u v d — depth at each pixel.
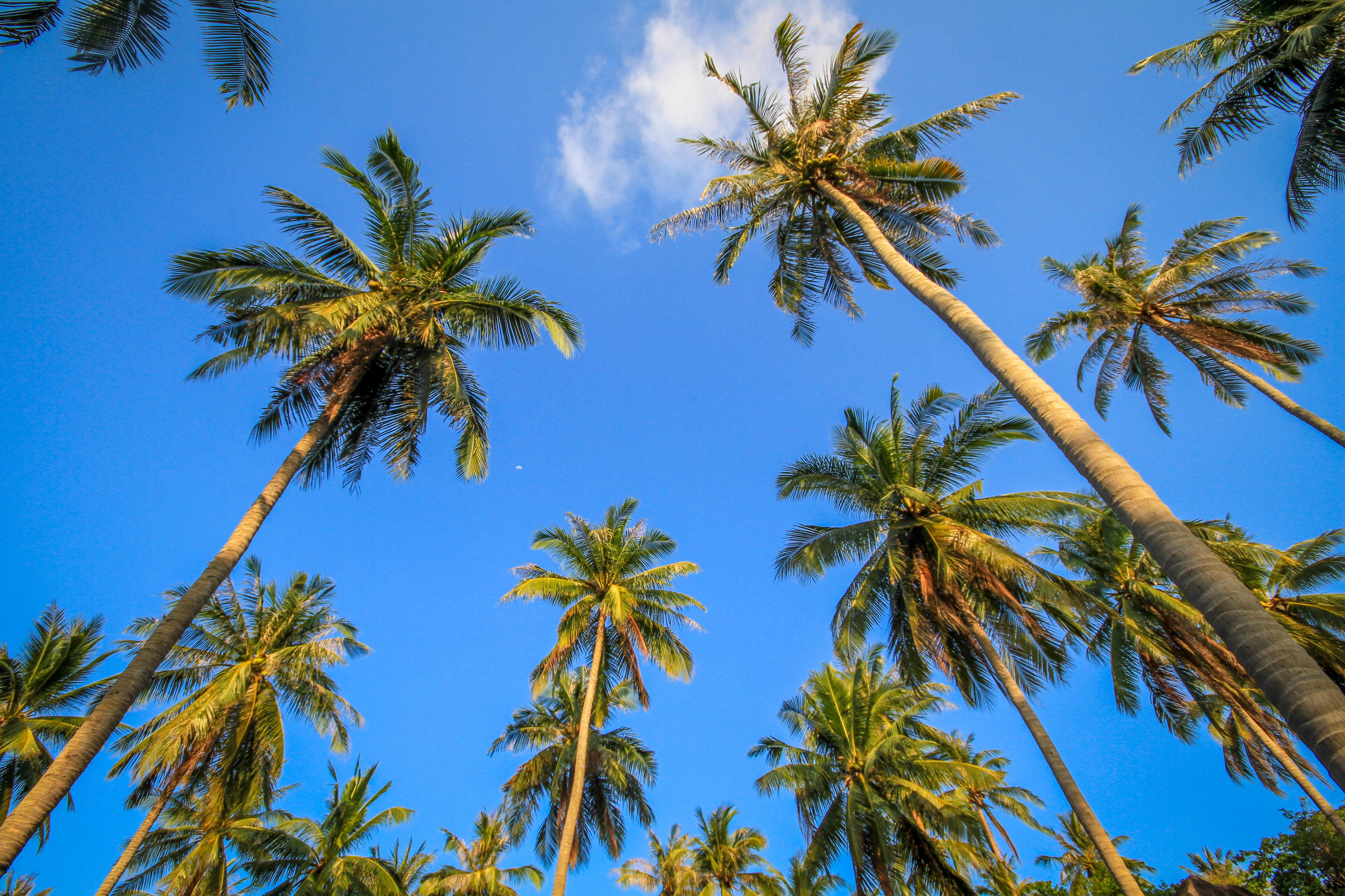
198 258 12.73
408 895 28.20
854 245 15.70
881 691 22.75
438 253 15.92
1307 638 18.08
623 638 21.03
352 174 14.83
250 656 22.42
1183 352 21.23
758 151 15.92
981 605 17.28
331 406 14.09
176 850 24.91
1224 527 20.73
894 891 18.44
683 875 31.52
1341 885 22.73
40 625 22.25
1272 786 20.64
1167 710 19.48
